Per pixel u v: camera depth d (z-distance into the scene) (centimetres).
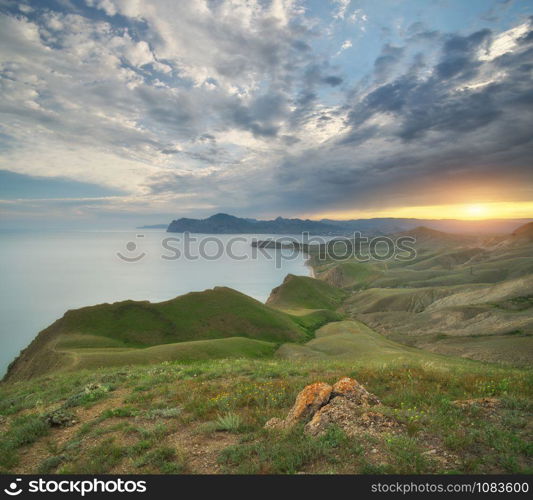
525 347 6456
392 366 1445
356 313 15350
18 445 906
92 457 763
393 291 16938
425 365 1481
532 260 19300
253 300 11588
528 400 862
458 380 1127
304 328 11069
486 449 634
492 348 6988
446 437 674
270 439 734
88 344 6875
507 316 9438
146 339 8444
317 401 861
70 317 8394
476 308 10925
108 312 8938
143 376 1622
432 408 852
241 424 856
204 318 9825
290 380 1303
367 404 862
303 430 754
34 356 6675
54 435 966
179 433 855
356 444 654
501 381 1091
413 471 564
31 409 1315
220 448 741
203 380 1469
